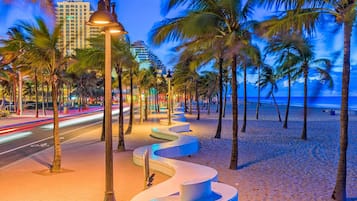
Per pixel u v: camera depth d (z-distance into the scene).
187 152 12.70
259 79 30.80
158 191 6.32
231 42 9.59
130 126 19.75
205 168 8.34
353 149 14.41
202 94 62.03
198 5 9.88
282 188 7.99
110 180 5.91
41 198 6.87
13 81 50.25
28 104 68.69
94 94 89.12
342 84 6.91
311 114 43.50
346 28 6.60
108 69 5.87
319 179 8.92
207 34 10.69
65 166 10.12
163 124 25.69
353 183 8.63
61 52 9.48
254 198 7.18
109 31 5.81
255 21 9.91
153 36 10.29
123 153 12.60
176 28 9.98
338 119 34.72
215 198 5.79
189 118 36.22
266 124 28.19
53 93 9.46
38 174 9.09
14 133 22.06
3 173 9.26
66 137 18.80
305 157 12.31
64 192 7.30
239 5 9.56
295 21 7.28
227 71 33.28
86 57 13.39
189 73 32.84
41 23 8.90
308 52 17.28
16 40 9.75
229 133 20.77
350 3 6.31
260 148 14.60
